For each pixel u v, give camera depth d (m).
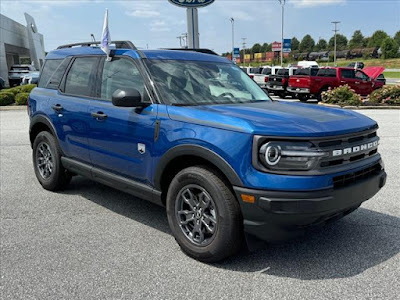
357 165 3.45
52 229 4.37
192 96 4.08
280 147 3.11
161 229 4.37
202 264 3.56
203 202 3.52
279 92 23.69
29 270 3.47
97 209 5.01
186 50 4.91
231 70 4.87
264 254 3.73
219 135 3.33
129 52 4.44
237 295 3.06
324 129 3.25
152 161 3.89
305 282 3.23
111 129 4.32
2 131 11.42
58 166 5.44
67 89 5.22
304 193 3.07
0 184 6.10
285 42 47.91
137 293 3.10
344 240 4.01
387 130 10.79
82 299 3.03
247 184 3.15
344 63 87.88
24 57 62.16
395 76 52.03
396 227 4.32
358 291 3.09
